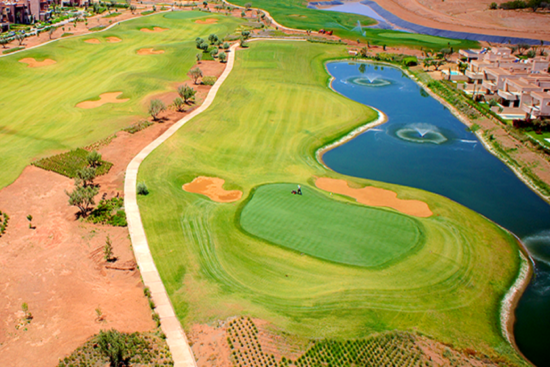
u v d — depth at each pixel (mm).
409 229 53219
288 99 99750
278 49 140250
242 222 54312
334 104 98500
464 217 57594
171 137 78250
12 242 50312
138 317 39844
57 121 84375
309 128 85375
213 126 83875
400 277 45250
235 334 37656
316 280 44656
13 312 40344
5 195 59656
